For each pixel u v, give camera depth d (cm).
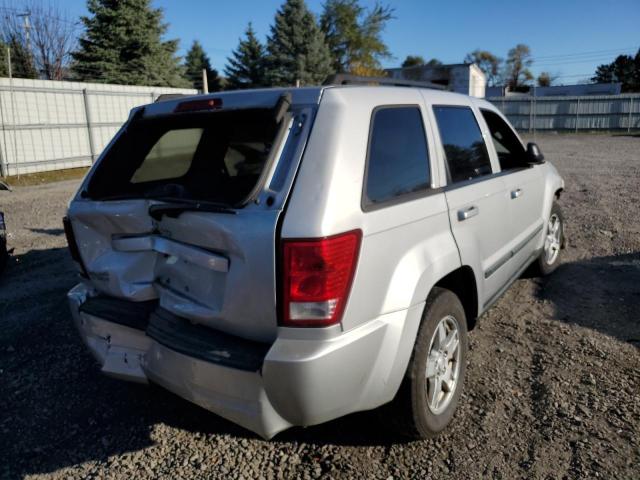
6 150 1500
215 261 240
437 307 280
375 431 304
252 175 311
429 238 280
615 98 3055
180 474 278
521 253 433
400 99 294
